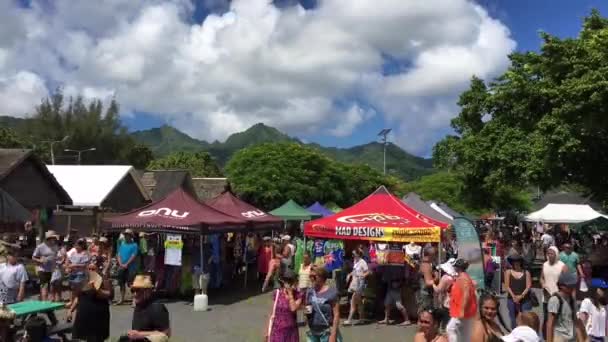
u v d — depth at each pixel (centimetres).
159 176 4081
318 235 1412
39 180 2245
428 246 1555
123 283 1467
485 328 613
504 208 4975
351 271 1400
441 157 2725
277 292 706
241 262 2086
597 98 1683
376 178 6041
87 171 2966
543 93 1992
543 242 2689
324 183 4597
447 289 1010
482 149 2328
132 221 1514
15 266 1059
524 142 2170
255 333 1127
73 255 1306
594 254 1862
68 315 1146
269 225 1989
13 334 872
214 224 1543
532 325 614
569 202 5159
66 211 2770
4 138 5528
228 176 4522
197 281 1480
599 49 1836
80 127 6900
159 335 610
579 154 1883
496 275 1619
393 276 1246
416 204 2030
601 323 903
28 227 2202
